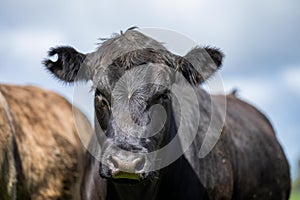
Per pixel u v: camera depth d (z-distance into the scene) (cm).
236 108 1051
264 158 1008
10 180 929
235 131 966
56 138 1057
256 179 980
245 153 959
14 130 970
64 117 1114
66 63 803
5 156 920
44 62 815
